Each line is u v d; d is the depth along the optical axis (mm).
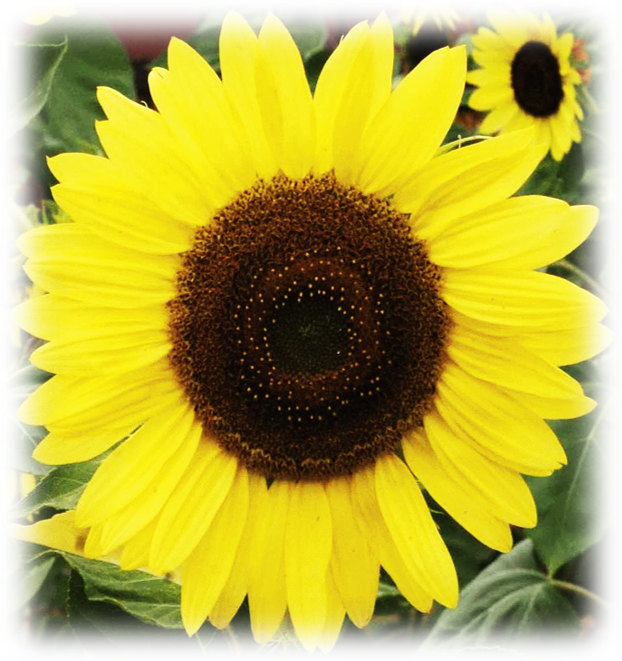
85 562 340
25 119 355
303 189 344
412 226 345
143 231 329
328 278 346
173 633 343
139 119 320
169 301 344
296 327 357
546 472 346
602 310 327
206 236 342
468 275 344
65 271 323
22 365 412
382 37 328
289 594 348
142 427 346
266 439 363
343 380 359
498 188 330
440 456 361
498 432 351
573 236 330
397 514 357
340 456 366
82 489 344
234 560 356
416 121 328
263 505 365
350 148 334
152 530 343
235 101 323
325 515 363
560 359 341
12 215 398
